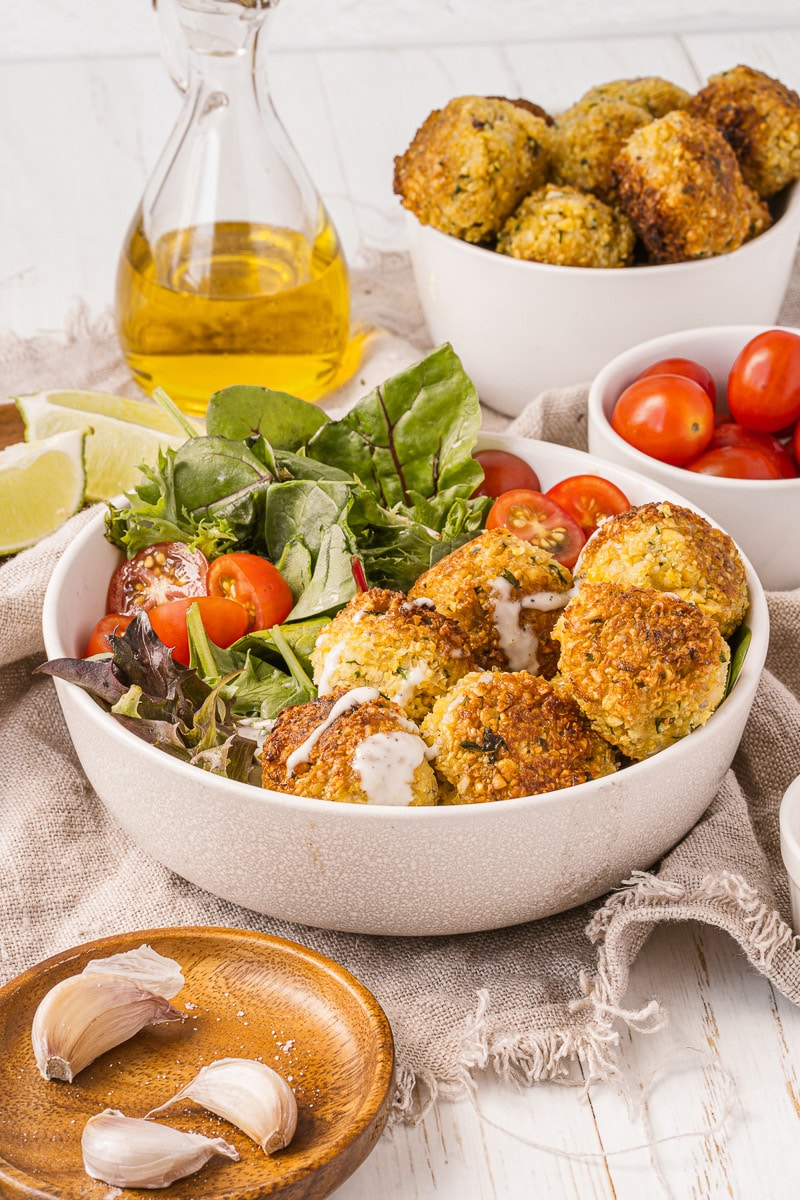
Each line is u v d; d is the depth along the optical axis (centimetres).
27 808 76
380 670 72
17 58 129
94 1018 68
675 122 86
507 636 74
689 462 83
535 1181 68
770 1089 70
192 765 70
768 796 77
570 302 87
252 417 81
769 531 81
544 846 70
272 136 90
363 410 81
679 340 86
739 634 74
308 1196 66
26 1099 68
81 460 86
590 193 90
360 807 68
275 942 70
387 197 109
